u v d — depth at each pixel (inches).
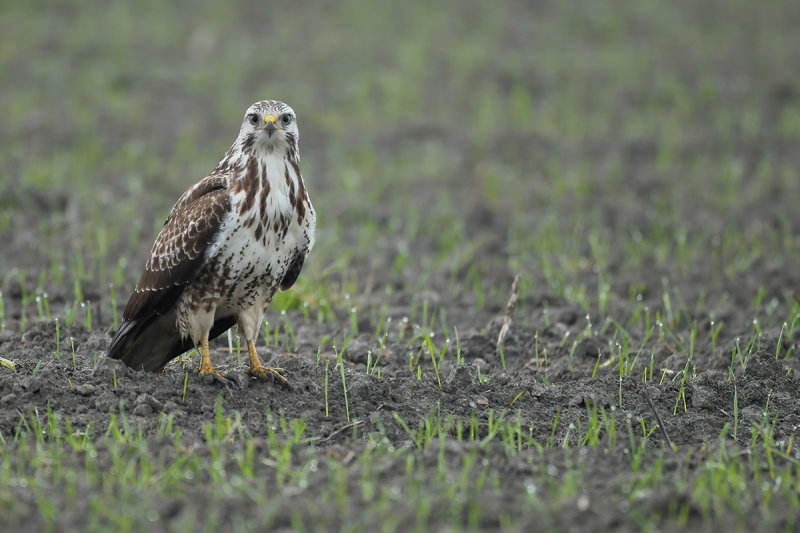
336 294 555.2
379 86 1129.4
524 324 515.5
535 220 739.4
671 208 760.3
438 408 382.3
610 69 1202.0
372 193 798.5
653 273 614.5
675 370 446.3
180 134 960.9
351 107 1060.5
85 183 796.0
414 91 1096.2
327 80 1151.6
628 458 339.0
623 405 400.8
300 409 382.6
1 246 636.7
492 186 805.9
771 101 1094.4
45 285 553.3
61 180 794.8
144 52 1227.9
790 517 291.9
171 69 1170.0
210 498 294.8
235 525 283.6
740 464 333.7
